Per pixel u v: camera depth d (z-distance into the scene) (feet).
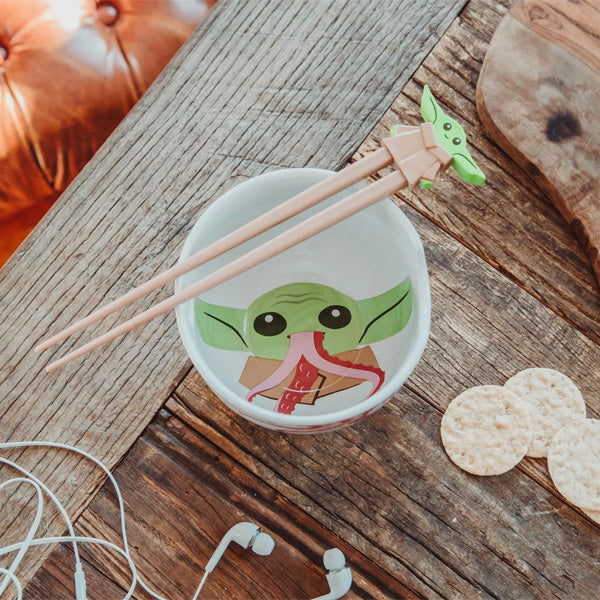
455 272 2.02
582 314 2.00
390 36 2.15
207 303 1.82
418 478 1.91
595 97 2.05
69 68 2.55
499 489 1.90
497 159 2.09
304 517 1.90
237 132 2.09
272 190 1.77
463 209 2.06
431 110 1.68
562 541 1.87
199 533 1.89
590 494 1.88
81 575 1.82
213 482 1.91
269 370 1.83
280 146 2.09
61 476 1.91
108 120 2.61
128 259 2.02
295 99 2.11
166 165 2.07
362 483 1.91
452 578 1.87
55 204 2.05
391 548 1.88
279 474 1.92
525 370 1.97
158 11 2.63
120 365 1.97
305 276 1.90
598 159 2.01
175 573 1.87
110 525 1.89
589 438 1.92
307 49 2.14
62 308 2.00
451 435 1.92
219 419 1.94
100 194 2.06
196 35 2.15
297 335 1.86
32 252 2.03
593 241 1.98
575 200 2.00
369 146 2.08
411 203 2.06
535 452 1.91
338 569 1.82
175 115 2.10
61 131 2.58
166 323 1.99
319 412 1.79
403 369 1.65
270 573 1.87
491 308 2.00
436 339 1.98
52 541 1.83
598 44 2.08
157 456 1.92
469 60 2.13
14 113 2.54
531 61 2.07
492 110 2.04
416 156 1.63
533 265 2.03
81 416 1.95
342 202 1.63
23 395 1.96
